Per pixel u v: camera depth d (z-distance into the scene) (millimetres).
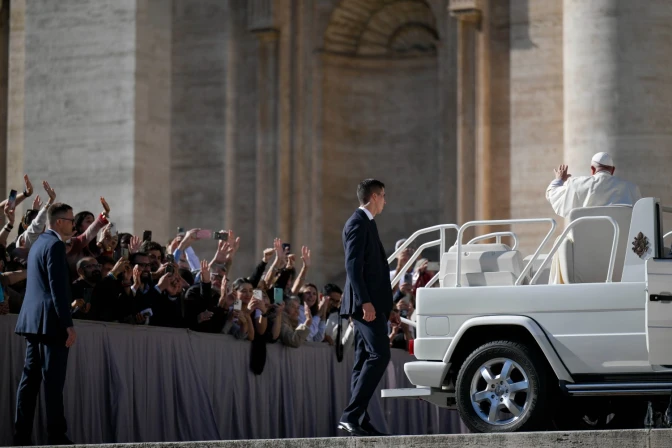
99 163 63688
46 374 28266
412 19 69500
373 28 70125
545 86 61156
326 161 68875
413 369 29516
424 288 29812
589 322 28062
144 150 63688
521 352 28500
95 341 31453
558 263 30031
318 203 68062
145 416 32906
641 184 55969
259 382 38281
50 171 64500
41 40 65188
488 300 29094
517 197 61438
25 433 28438
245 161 67188
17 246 36438
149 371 33250
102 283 32906
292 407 39812
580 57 57406
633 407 32656
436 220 68438
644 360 27641
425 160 69188
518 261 30141
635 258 28109
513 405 28453
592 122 56875
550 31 61219
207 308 36469
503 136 62094
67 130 64375
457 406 28922
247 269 66625
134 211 62812
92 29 64375
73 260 33812
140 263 35531
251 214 66812
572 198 30688
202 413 34781
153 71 64375
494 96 62438
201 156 67250
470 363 28859
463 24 63000
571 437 24094
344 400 44344
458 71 63094
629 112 56344
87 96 64188
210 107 67312
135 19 63594
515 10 61938
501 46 62562
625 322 27828
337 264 68812
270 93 67125
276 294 39000
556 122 60906
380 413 45094
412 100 69812
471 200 62562
